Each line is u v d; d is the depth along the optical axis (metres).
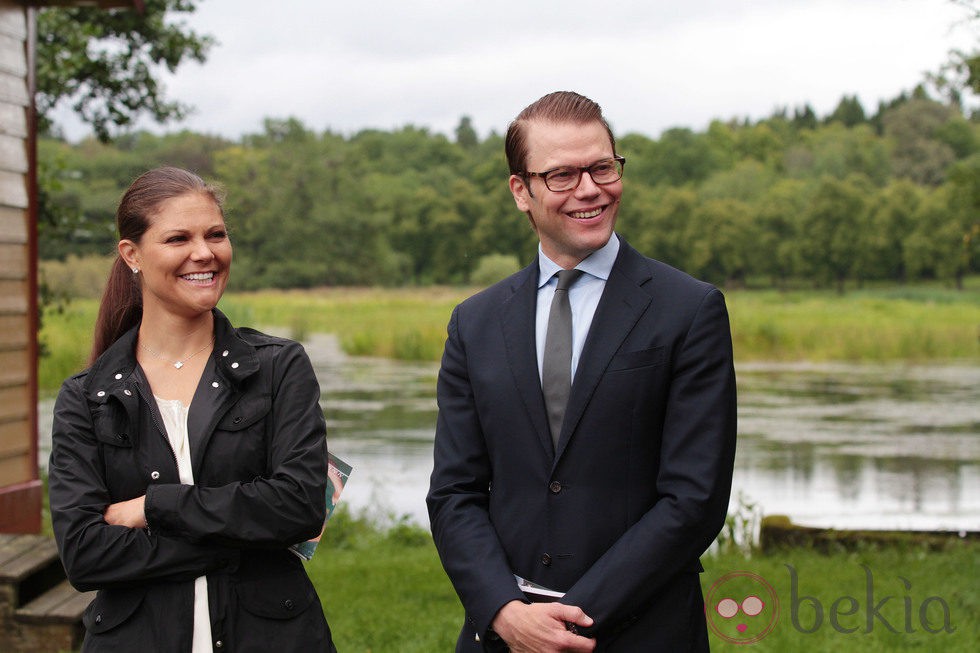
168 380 2.59
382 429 16.39
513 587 2.55
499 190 97.19
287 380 2.60
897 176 105.75
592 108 2.72
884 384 25.28
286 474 2.49
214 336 2.64
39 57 11.68
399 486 11.44
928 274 85.44
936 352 37.06
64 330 20.38
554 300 2.74
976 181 8.70
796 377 27.42
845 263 84.38
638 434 2.61
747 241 86.56
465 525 2.68
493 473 2.74
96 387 2.55
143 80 13.15
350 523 9.01
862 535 7.56
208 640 2.44
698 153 104.38
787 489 11.52
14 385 6.98
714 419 2.59
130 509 2.45
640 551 2.50
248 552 2.49
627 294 2.68
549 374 2.68
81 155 93.12
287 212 89.38
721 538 7.93
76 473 2.48
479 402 2.74
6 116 7.00
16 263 7.05
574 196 2.65
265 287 86.56
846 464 13.33
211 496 2.42
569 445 2.62
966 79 7.53
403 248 97.25
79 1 7.23
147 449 2.51
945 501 10.84
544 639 2.45
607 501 2.60
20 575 4.91
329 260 89.06
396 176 113.75
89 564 2.40
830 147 110.38
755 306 62.38
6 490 6.79
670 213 88.12
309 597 2.55
